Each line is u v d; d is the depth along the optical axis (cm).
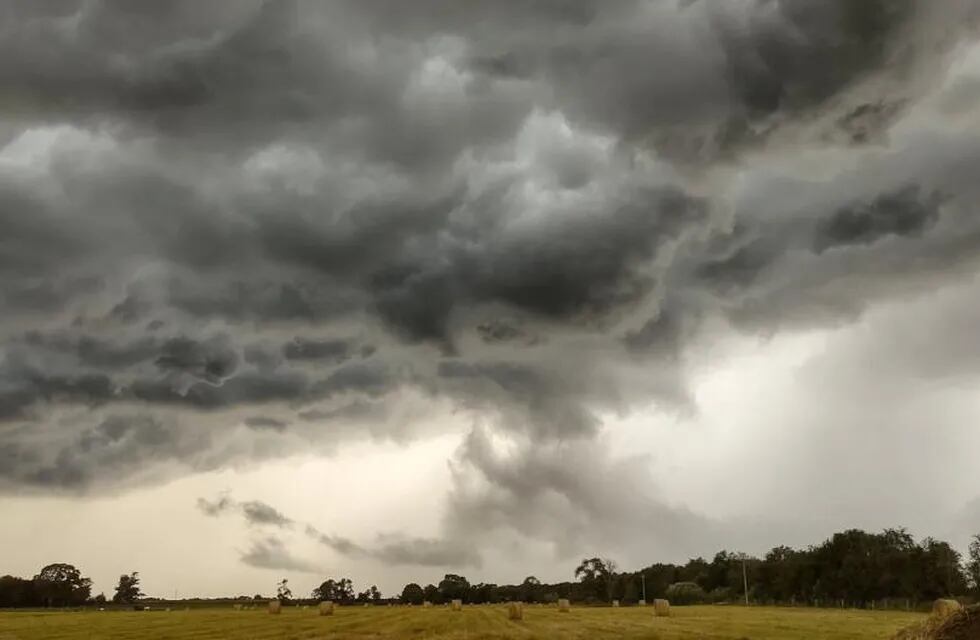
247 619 7438
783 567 14525
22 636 5109
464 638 4534
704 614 8262
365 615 8175
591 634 4781
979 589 11331
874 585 11981
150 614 9619
